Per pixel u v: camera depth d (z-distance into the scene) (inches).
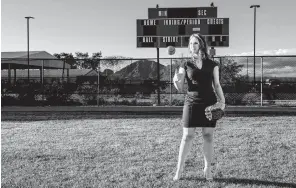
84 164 224.2
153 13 786.8
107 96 748.6
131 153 254.2
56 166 219.8
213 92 184.5
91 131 362.6
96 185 181.2
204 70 179.5
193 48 181.9
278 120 451.2
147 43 788.0
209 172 188.4
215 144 285.9
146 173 202.2
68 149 270.1
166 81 745.0
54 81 821.2
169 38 784.9
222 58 716.0
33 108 645.9
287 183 182.2
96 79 785.6
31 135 339.6
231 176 195.5
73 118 487.8
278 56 640.4
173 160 233.0
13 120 469.1
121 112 572.4
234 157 241.3
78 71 1311.5
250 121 440.1
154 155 247.4
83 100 735.1
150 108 630.5
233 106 661.3
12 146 283.6
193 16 780.6
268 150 263.7
